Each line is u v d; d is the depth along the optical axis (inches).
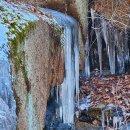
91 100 284.5
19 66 130.5
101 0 352.5
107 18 350.0
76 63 284.2
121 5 355.6
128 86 305.1
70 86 257.8
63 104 246.5
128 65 355.9
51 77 206.4
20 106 129.4
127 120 256.4
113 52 351.6
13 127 109.1
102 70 350.9
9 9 157.8
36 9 216.1
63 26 235.3
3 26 132.4
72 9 304.8
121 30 353.1
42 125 174.2
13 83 121.0
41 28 175.2
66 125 249.8
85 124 259.0
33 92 152.2
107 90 300.0
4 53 116.0
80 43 311.9
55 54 211.5
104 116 262.4
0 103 101.6
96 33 348.8
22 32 139.8
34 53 157.2
